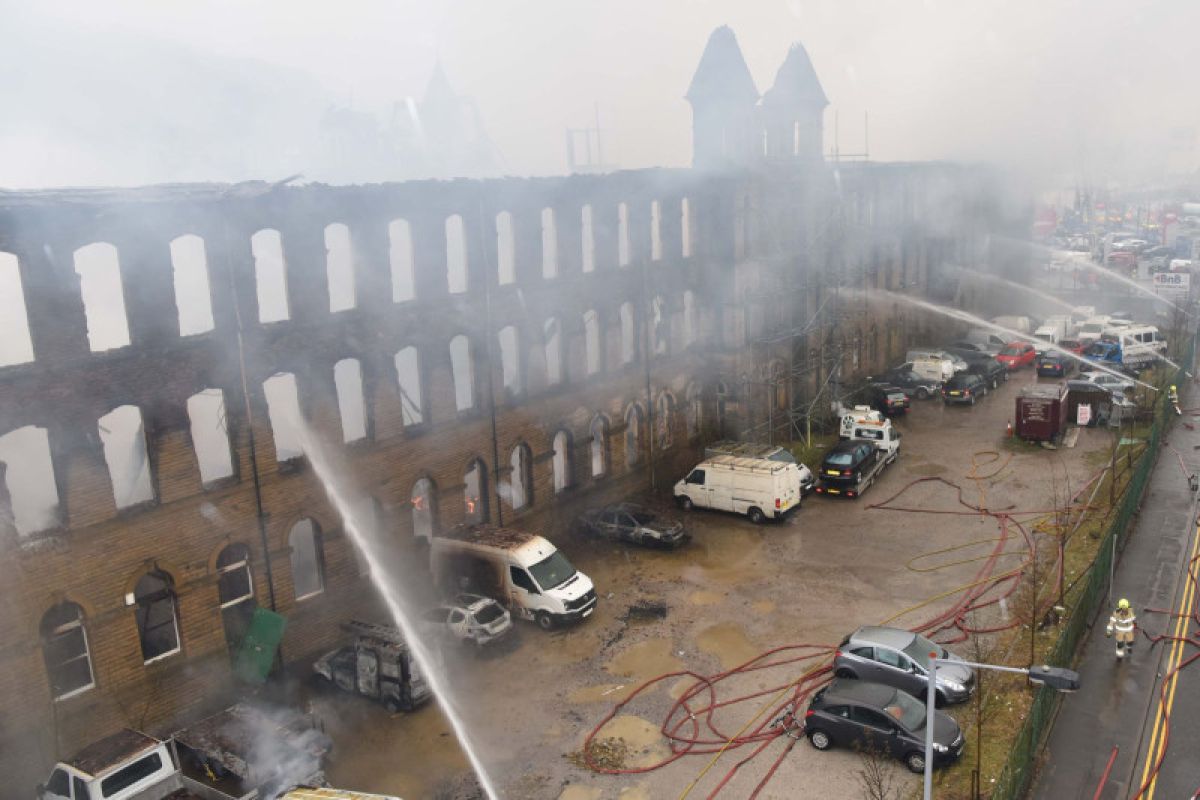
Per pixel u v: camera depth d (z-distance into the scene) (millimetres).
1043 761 20406
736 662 24984
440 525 29016
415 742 21922
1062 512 33562
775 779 19984
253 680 23031
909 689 22625
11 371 18828
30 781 19594
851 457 37312
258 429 23422
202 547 22453
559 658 25594
